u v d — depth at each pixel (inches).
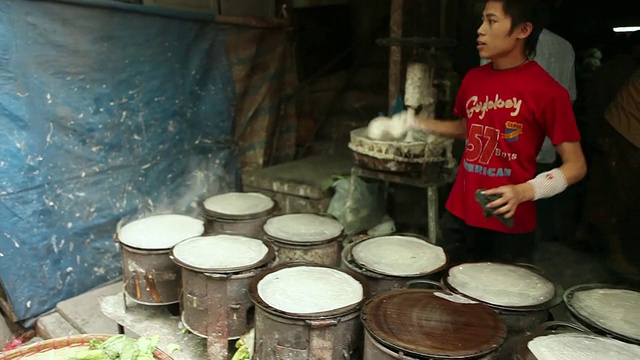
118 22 123.3
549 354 58.6
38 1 108.3
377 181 132.8
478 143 85.8
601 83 129.7
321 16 191.8
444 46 125.9
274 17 171.8
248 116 164.7
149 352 71.5
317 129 193.0
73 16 114.8
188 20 137.7
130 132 129.7
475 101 85.2
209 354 84.1
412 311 67.8
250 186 153.9
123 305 105.0
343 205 132.7
